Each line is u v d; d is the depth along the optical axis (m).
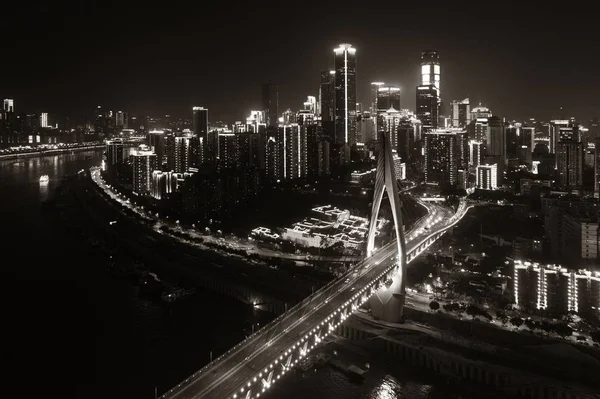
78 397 193.88
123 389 198.88
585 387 198.00
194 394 152.88
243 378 161.25
